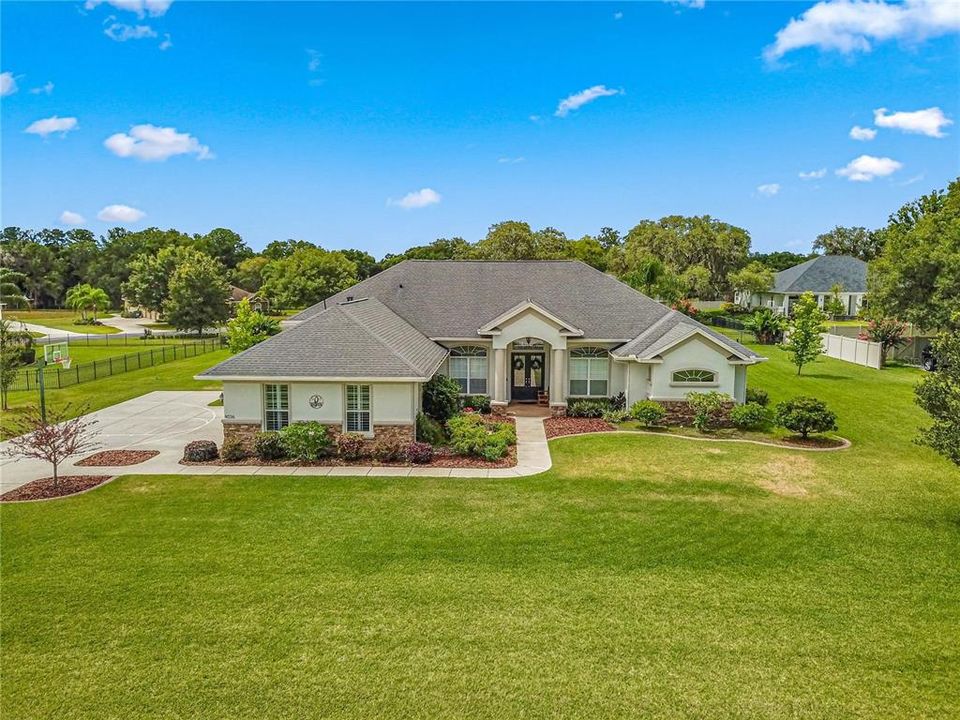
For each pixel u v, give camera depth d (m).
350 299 32.19
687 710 9.23
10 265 117.12
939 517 16.70
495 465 21.53
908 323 48.62
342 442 22.08
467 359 31.16
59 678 10.03
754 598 12.41
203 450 22.08
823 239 119.88
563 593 12.61
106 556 14.41
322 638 11.08
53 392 37.66
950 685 9.76
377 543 15.06
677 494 18.50
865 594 12.57
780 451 23.41
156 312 94.12
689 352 27.34
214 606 12.17
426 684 9.83
